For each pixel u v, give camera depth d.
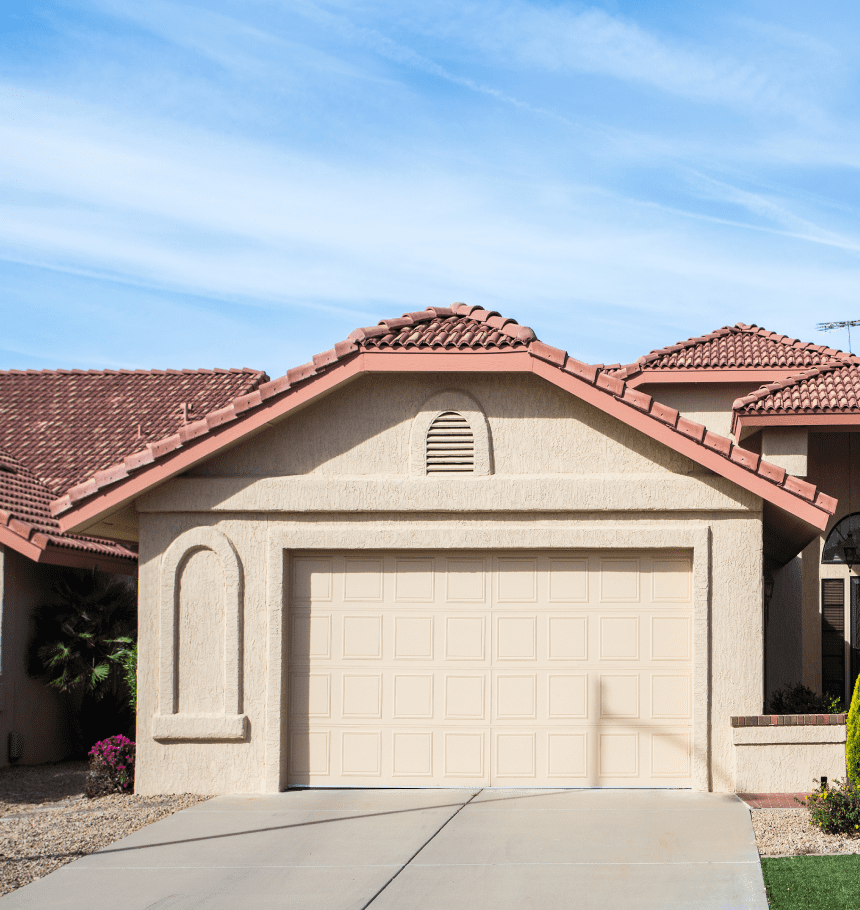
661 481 10.71
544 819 9.34
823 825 8.62
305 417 11.22
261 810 9.98
